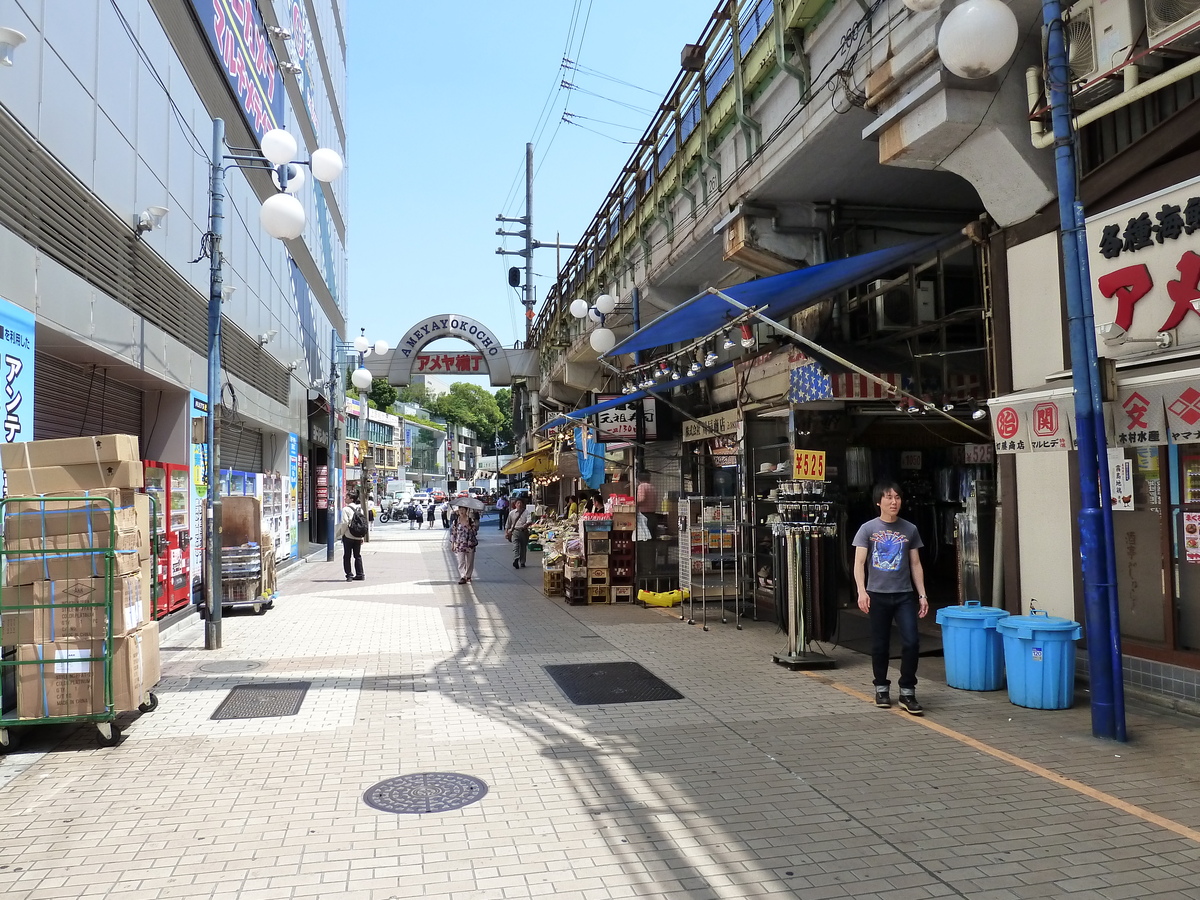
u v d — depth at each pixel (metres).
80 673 5.68
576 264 21.92
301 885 3.64
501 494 57.38
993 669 7.07
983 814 4.40
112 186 8.94
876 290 10.59
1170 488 6.42
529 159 35.56
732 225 10.48
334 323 32.53
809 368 9.91
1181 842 4.04
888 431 11.80
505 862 3.87
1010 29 5.44
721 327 10.00
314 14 24.22
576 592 13.34
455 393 128.12
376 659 8.76
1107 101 6.22
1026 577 7.59
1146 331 6.28
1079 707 6.46
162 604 10.62
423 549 27.84
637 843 4.07
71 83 7.82
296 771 5.17
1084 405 5.71
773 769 5.16
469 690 7.34
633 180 15.70
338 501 33.69
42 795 4.79
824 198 10.30
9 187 6.59
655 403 13.80
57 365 9.00
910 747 5.57
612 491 16.47
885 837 4.12
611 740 5.80
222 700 6.99
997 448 7.11
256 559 12.34
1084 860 3.85
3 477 6.26
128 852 3.99
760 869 3.79
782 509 10.12
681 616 11.78
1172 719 6.11
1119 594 6.93
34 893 3.58
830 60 8.27
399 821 4.36
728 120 10.85
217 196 9.77
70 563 5.72
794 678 7.74
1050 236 7.24
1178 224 6.00
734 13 10.16
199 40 12.41
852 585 11.33
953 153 7.49
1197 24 5.37
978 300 10.30
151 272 10.41
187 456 11.95
